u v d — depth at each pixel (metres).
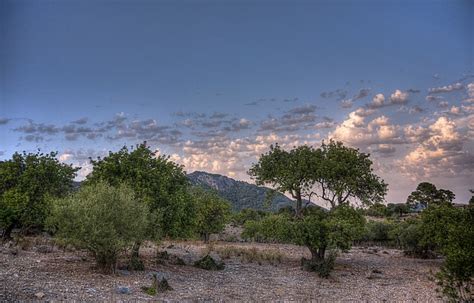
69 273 18.19
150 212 23.70
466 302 14.87
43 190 29.00
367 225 54.28
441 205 30.80
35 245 26.92
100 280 17.55
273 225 32.78
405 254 39.47
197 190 48.47
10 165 29.16
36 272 17.48
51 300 13.19
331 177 35.44
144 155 25.92
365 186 36.22
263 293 19.42
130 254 26.33
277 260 32.69
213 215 46.97
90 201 19.03
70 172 31.73
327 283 23.69
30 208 28.11
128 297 15.15
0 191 29.41
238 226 79.25
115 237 18.64
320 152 37.06
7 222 27.59
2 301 12.37
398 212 83.62
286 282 23.16
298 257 35.56
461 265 14.39
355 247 48.47
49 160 30.53
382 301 19.03
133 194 21.33
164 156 27.17
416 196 73.56
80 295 14.37
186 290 18.31
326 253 38.91
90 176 24.88
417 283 24.44
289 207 58.59
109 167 24.33
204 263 25.98
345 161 35.78
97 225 18.33
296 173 35.59
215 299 17.06
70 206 18.67
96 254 19.84
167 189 25.83
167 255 28.06
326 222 29.53
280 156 38.44
